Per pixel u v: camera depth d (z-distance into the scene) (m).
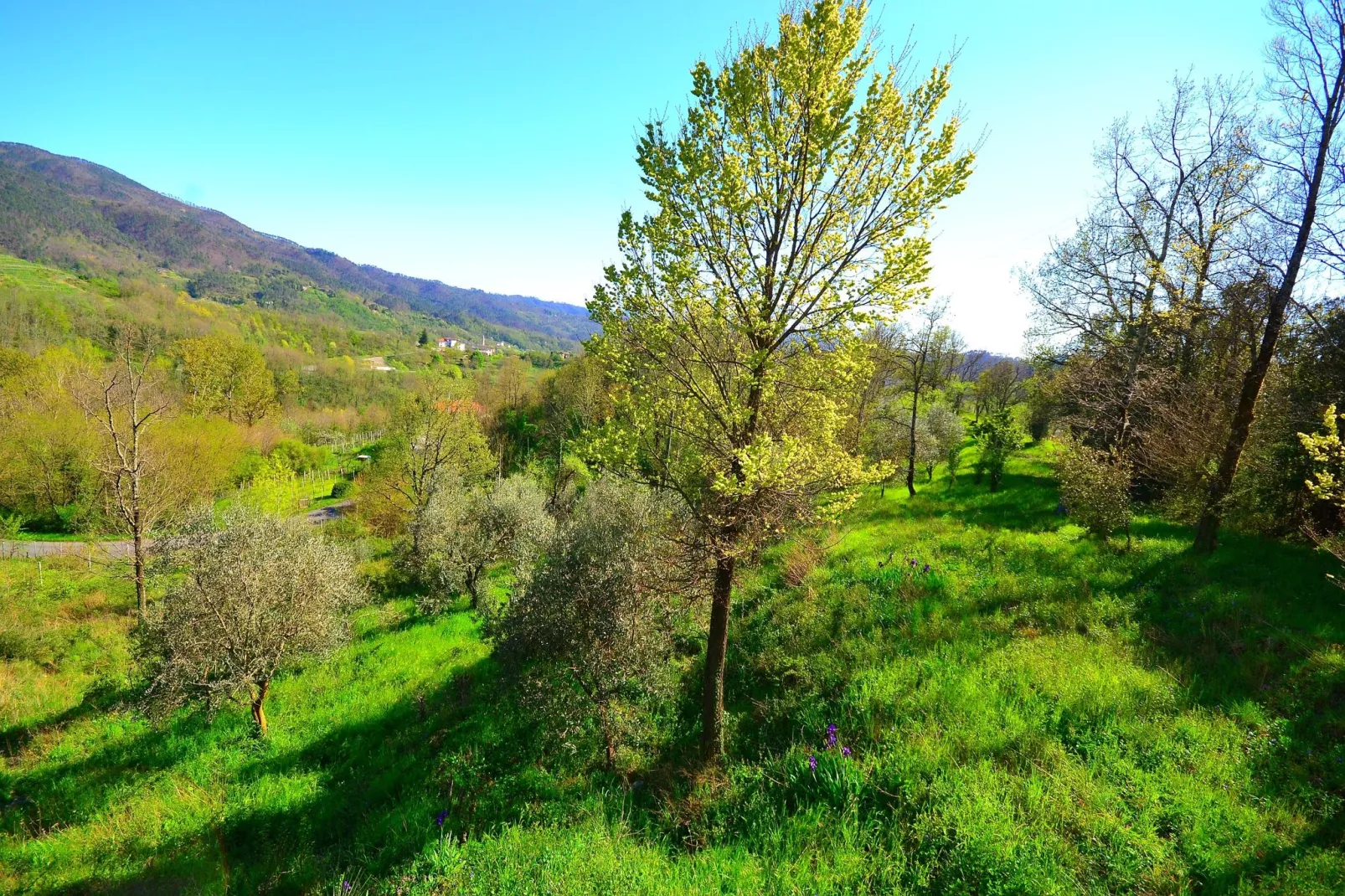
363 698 11.67
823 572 12.70
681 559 7.49
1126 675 7.43
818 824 5.81
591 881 5.23
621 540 8.87
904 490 25.66
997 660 8.18
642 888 5.15
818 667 8.95
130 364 18.95
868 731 7.16
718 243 6.40
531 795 7.57
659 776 7.59
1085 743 6.38
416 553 20.27
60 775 9.95
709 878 5.23
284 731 10.62
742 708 8.77
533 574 9.36
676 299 6.39
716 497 7.23
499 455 36.25
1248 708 6.59
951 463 25.64
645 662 8.27
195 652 9.41
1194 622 8.66
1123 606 9.34
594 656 7.93
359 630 16.33
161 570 17.98
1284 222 9.90
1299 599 8.82
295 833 7.70
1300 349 12.18
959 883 4.85
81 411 35.09
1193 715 6.61
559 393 47.47
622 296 6.70
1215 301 14.28
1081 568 11.09
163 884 6.86
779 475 6.26
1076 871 4.79
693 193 6.23
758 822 6.09
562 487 30.44
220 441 41.75
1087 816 5.30
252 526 11.08
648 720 8.73
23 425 35.78
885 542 15.00
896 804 5.96
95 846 7.81
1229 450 10.54
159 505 20.30
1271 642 7.78
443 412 28.28
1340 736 6.04
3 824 8.76
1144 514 15.52
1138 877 4.70
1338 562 9.68
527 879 5.42
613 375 7.05
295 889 6.55
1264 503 11.45
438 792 7.93
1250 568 9.97
